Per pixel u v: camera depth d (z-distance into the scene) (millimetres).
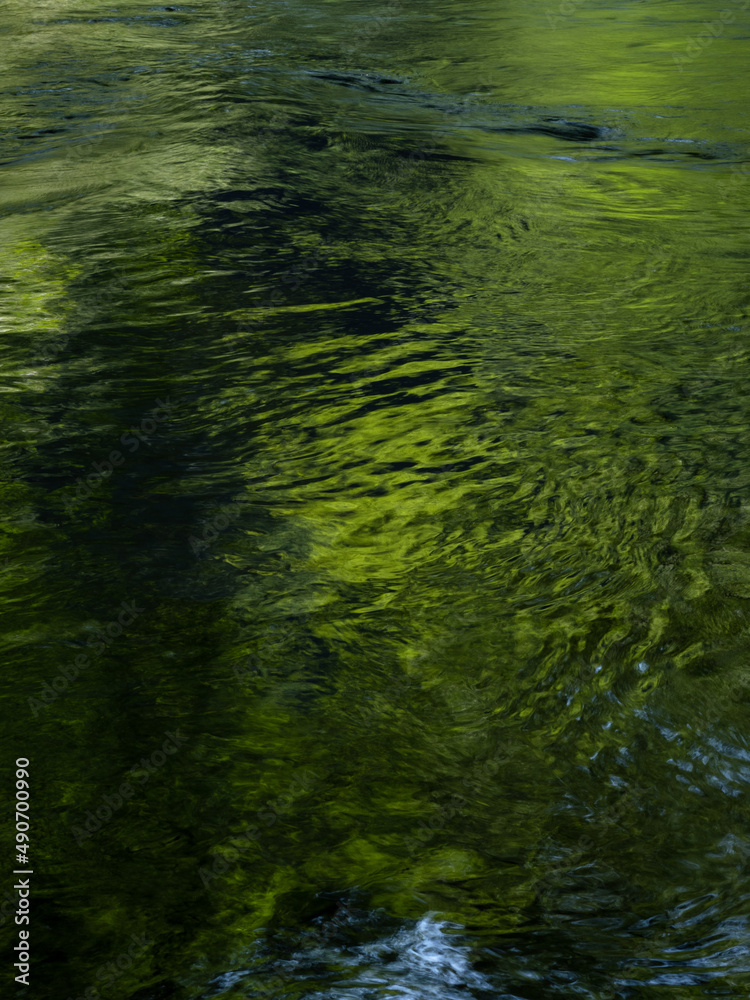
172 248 4422
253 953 1414
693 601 2193
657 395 3117
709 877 1556
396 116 6883
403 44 9828
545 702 1941
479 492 2654
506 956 1409
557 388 3189
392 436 2947
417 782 1753
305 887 1530
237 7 12180
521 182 5457
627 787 1741
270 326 3695
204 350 3512
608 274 4188
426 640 2125
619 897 1518
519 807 1699
